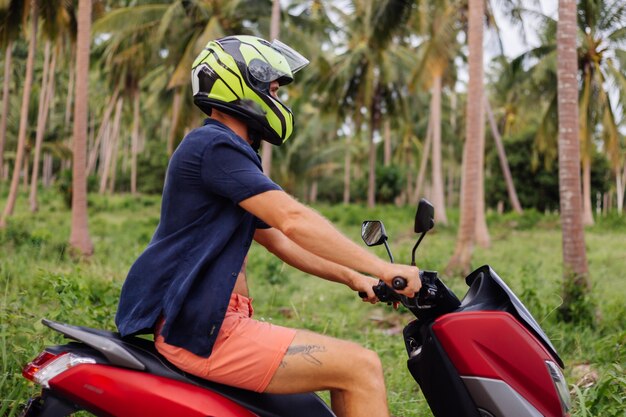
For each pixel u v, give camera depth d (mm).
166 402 1921
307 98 28625
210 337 1921
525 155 32719
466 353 1999
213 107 2109
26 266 7863
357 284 2373
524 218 25266
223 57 2088
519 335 1994
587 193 27141
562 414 1994
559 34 7988
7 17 18953
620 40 22312
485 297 2117
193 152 1986
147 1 22000
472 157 11766
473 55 12109
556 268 11211
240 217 2008
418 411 3506
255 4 21547
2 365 3156
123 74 27484
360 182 38688
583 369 4680
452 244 17062
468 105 12008
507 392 1970
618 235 21969
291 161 34531
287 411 2023
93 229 18016
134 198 32094
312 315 6934
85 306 4074
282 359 1961
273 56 2127
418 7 16578
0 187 34562
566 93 7840
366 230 2211
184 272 1957
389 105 29250
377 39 18359
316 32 23562
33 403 2035
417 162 42938
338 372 1986
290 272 10312
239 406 1961
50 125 34406
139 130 45750
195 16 21750
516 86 26531
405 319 7086
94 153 34688
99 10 21344
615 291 8734
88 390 1931
